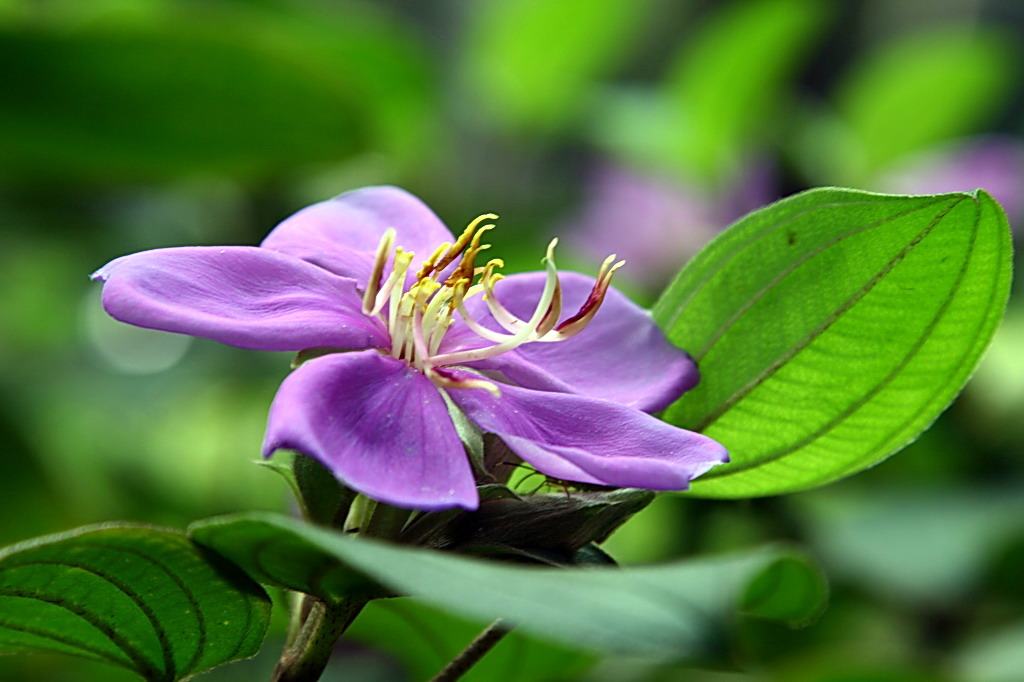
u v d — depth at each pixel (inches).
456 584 13.8
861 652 23.9
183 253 15.4
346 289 15.8
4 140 23.0
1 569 14.8
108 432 31.7
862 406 16.4
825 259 16.2
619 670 23.4
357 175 30.2
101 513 27.6
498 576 13.9
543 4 32.4
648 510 27.4
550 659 17.7
